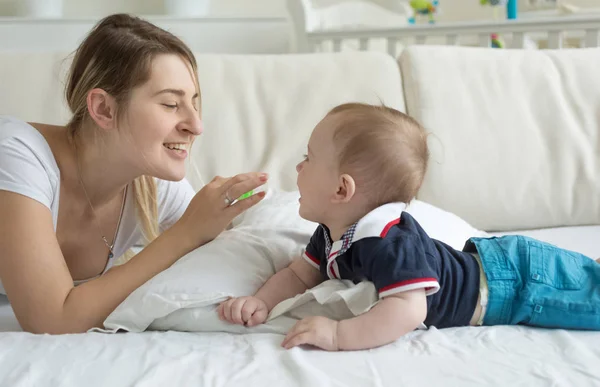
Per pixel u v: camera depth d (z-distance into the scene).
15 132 1.18
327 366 0.88
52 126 1.34
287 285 1.13
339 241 1.07
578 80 2.17
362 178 1.07
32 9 3.02
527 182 2.05
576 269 1.10
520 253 1.11
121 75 1.17
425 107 2.06
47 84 1.91
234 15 3.13
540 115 2.12
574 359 0.90
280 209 1.48
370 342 0.95
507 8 3.14
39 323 1.09
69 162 1.28
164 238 1.20
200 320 1.07
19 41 2.96
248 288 1.13
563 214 2.06
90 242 1.41
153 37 1.21
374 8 3.54
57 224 1.33
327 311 1.06
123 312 1.07
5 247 1.09
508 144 2.06
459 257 1.10
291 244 1.26
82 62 1.24
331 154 1.09
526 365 0.88
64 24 2.99
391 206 1.08
